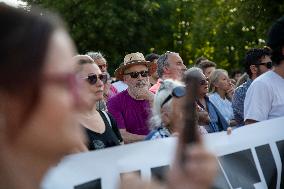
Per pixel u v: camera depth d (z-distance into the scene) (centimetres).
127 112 651
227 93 945
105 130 471
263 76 473
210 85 929
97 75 484
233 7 2402
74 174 321
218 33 2944
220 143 390
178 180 109
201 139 118
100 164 330
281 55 461
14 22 117
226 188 383
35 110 116
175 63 736
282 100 464
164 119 388
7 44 115
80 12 2872
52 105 116
